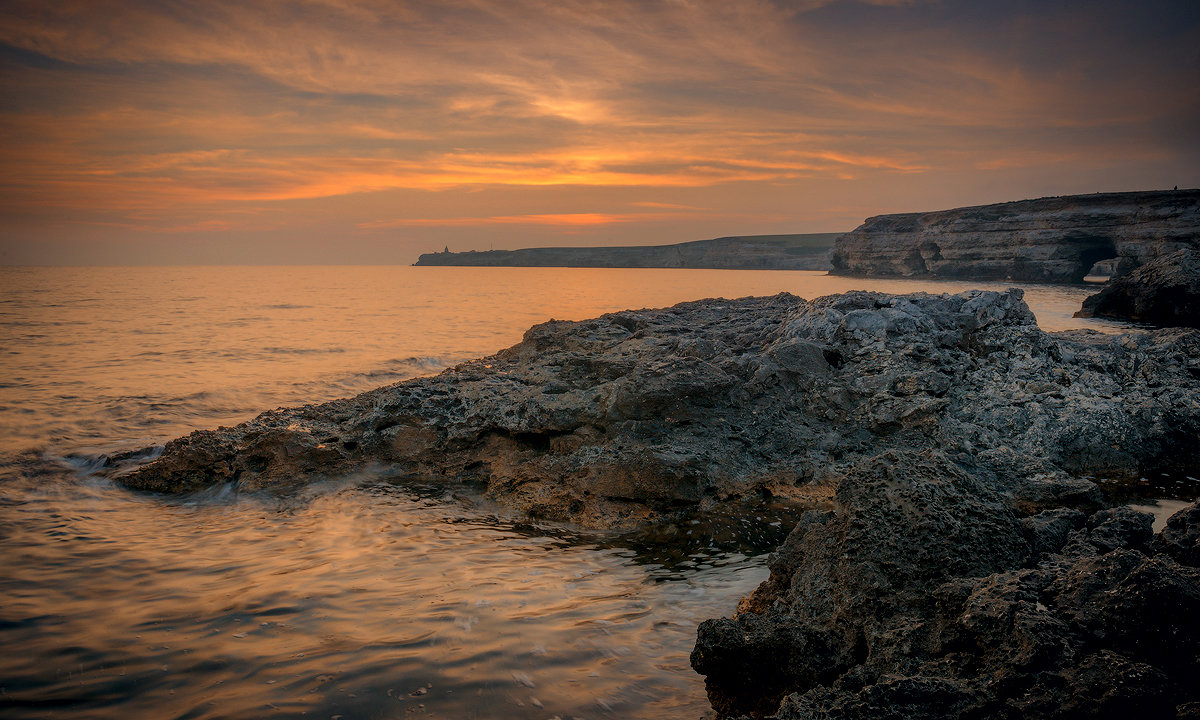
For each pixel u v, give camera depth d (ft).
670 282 352.28
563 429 38.11
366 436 41.06
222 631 20.75
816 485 34.96
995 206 331.16
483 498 35.47
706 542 29.27
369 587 24.14
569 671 18.43
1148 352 52.60
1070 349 52.54
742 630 17.15
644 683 17.94
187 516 33.09
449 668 18.44
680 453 33.99
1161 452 38.99
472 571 25.86
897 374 42.96
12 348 93.25
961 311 54.70
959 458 34.78
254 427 42.83
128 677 18.25
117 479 38.68
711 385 38.83
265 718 16.30
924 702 13.43
